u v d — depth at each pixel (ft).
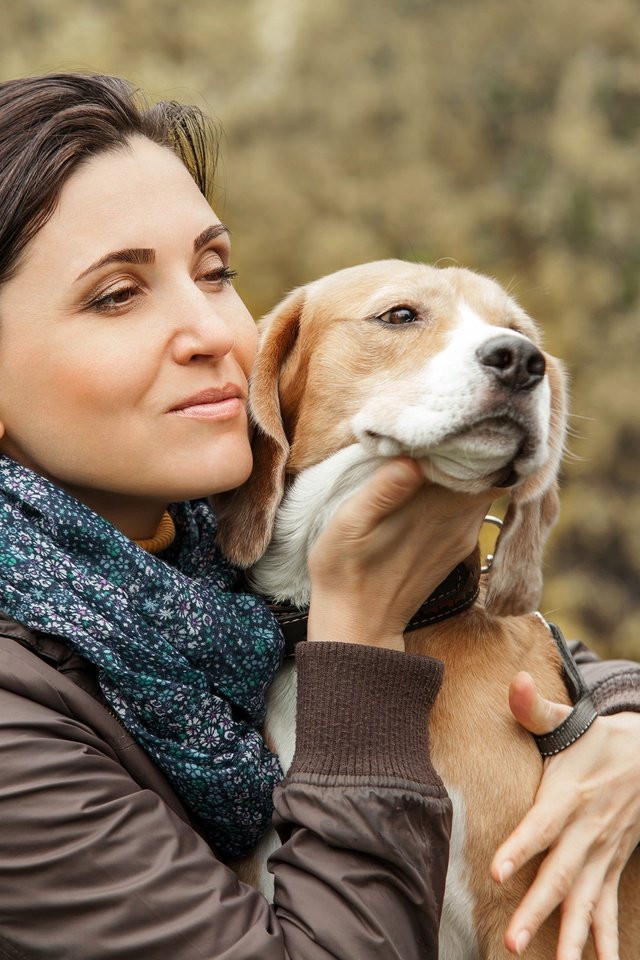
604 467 34.60
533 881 6.80
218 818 6.47
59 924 5.42
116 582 6.25
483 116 39.19
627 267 35.78
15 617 6.03
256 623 6.70
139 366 6.23
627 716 7.34
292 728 7.25
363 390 7.40
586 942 6.92
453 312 7.47
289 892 5.72
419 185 37.01
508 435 6.46
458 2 40.40
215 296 7.02
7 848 5.42
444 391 6.56
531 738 7.00
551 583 33.27
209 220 6.78
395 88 39.04
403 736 6.10
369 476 7.25
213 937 5.43
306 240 35.96
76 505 6.30
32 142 6.28
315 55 39.73
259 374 7.66
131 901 5.42
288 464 7.73
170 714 6.18
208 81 39.27
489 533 19.26
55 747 5.64
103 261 6.18
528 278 35.65
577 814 6.70
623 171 36.63
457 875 6.86
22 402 6.33
